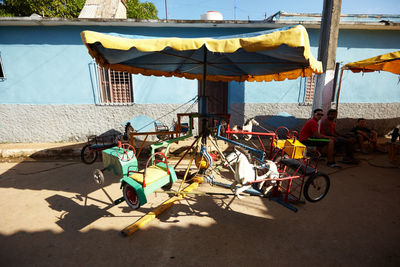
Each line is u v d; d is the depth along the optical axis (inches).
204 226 120.6
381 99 340.2
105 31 282.2
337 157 247.9
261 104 320.8
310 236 111.4
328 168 211.3
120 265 92.8
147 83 302.7
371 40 319.9
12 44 277.7
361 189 165.6
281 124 328.8
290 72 202.2
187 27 289.1
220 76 259.0
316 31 305.4
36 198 152.9
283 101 323.6
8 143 294.5
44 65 285.0
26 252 100.4
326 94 228.7
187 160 242.1
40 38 278.2
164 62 195.3
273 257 96.9
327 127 227.9
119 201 138.6
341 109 336.5
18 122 293.0
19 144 287.6
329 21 215.8
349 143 221.5
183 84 308.8
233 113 321.4
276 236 111.7
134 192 120.0
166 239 109.7
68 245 105.2
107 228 118.6
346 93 333.4
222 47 100.0
